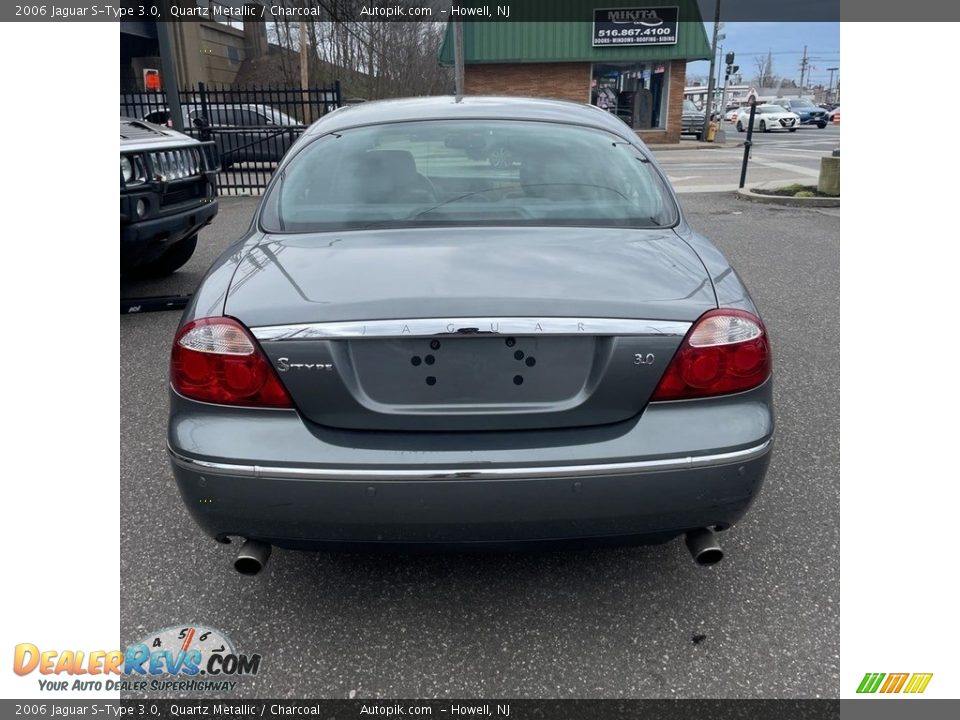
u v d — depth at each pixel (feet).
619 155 9.87
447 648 7.72
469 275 7.23
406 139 9.73
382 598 8.48
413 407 6.88
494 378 6.86
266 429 6.88
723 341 7.03
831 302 19.67
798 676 7.35
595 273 7.38
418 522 6.83
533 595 8.52
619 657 7.58
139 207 17.28
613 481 6.81
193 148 20.11
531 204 9.00
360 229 8.66
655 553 9.25
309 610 8.29
